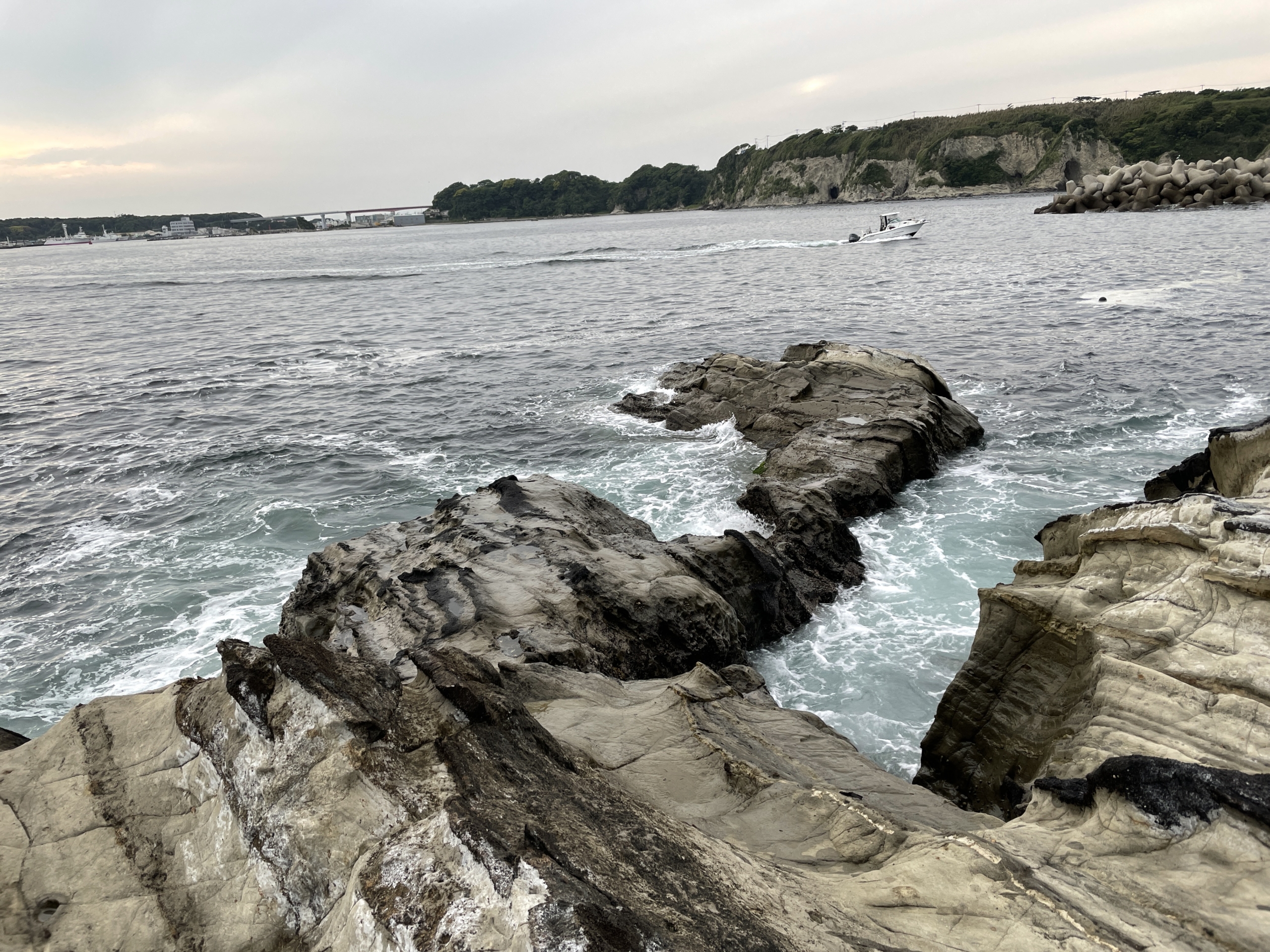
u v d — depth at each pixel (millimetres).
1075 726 7992
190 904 5195
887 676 11859
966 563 14750
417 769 5391
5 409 27984
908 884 5277
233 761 5660
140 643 13320
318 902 4957
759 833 6340
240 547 16812
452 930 4055
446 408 26969
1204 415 21422
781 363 24156
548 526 13703
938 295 43281
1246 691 6996
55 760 6262
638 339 36531
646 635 11375
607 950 3730
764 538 14984
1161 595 8398
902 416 19219
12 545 17078
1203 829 5438
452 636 10477
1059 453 19797
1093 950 4508
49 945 4898
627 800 6059
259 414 26938
